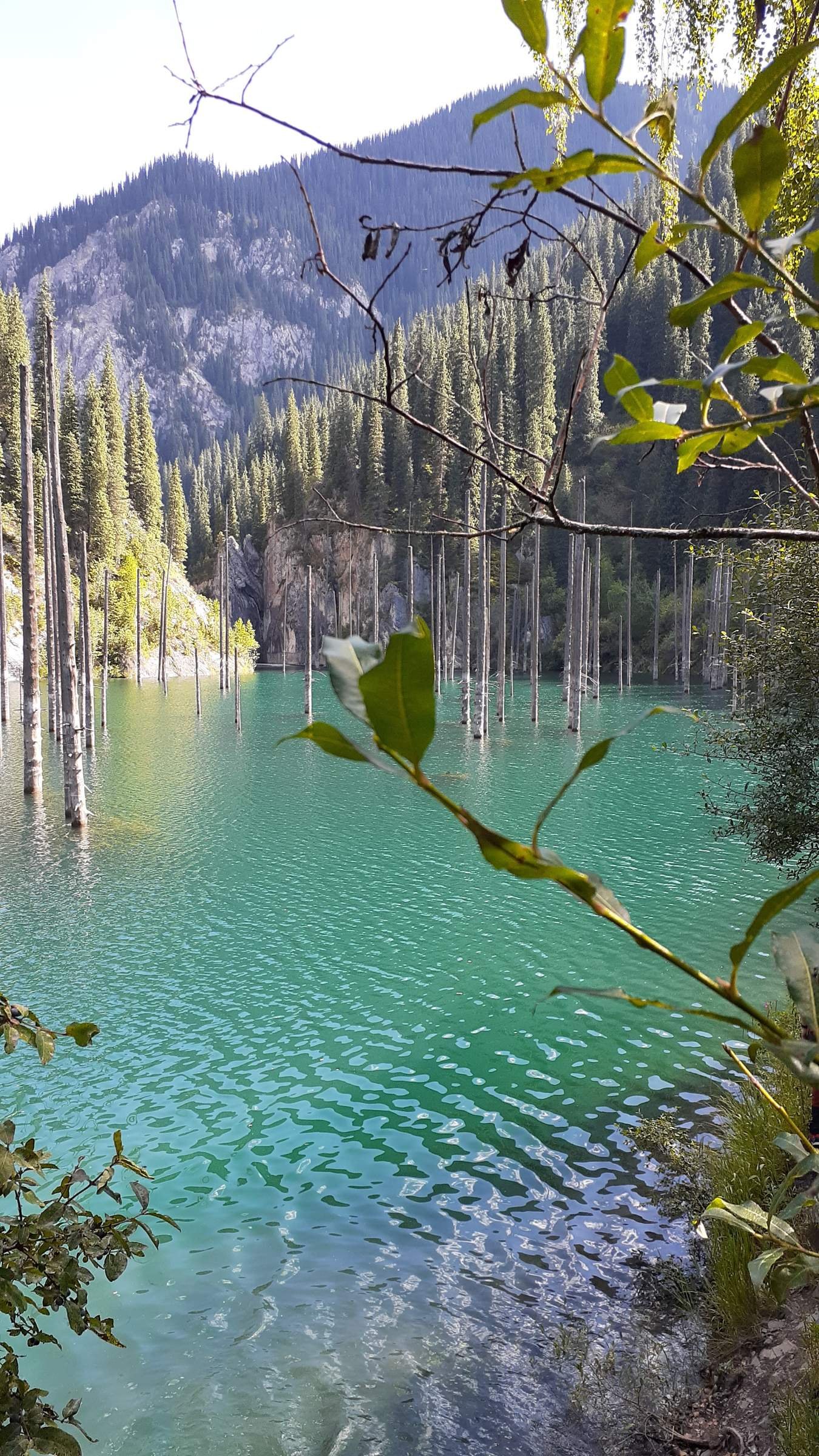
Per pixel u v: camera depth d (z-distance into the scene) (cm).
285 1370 591
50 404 2634
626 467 9425
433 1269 696
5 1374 221
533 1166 838
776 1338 547
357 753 62
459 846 2222
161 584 9738
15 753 3984
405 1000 1255
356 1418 550
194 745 4319
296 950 1474
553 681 8738
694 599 8406
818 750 880
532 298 185
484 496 4397
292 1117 942
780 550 842
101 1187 245
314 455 11375
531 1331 621
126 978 1357
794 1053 74
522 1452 517
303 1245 732
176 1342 623
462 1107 954
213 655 10412
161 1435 539
